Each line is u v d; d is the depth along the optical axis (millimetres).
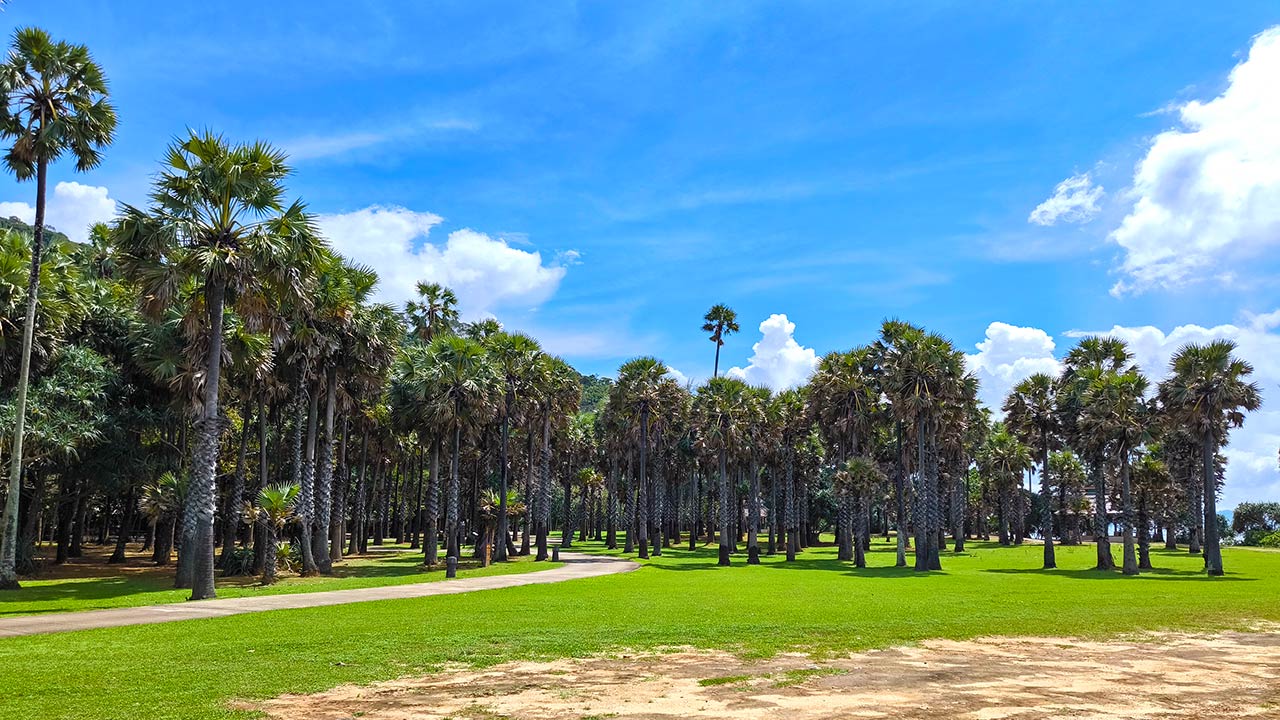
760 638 14539
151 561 46344
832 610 19656
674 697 9516
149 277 22516
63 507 42250
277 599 21891
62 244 38094
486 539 44188
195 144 22938
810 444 73188
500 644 13383
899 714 8750
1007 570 45219
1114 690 10336
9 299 27312
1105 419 43656
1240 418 42188
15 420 26938
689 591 25594
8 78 24125
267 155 23672
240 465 37531
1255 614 20000
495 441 57031
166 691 9453
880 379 48625
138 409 36906
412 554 57031
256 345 29906
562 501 103562
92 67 25812
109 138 26266
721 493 51406
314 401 36344
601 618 17234
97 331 36531
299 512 34562
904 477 55125
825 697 9602
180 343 31469
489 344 50000
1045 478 50000
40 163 25109
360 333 35719
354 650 12617
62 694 9227
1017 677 11164
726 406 52688
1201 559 58812
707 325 80875
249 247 22797
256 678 10328
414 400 44406
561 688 10000
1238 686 10719
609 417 66062
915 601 22734
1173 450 62750
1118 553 66562
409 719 8320
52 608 19828
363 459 56125
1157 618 18891
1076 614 19516
